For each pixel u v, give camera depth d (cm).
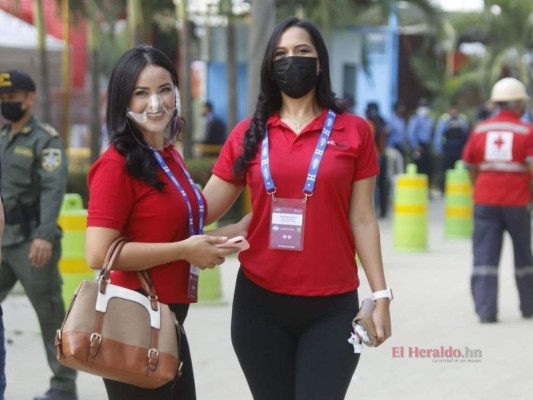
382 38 4944
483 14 5059
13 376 1192
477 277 1493
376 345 692
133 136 673
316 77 709
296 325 705
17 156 1025
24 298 1700
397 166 3478
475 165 1515
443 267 2041
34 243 1012
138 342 636
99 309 632
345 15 3303
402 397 1092
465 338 1382
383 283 702
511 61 5044
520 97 1487
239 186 736
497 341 1364
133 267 657
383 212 3084
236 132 732
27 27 2994
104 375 634
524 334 1410
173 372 644
